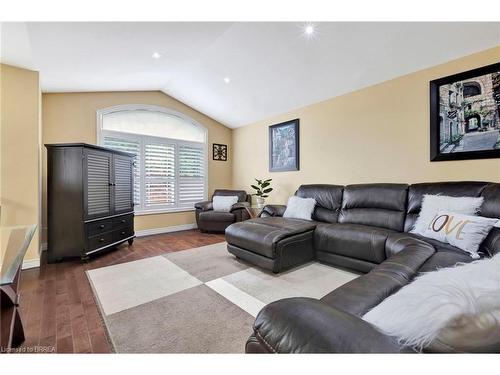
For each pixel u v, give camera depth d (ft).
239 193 16.72
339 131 12.19
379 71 9.99
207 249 11.66
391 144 10.23
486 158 7.86
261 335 2.21
